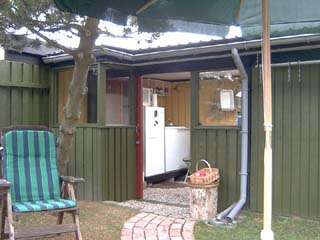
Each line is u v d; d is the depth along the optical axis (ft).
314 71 18.17
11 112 23.12
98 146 22.66
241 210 19.30
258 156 19.47
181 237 15.46
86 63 17.51
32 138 15.26
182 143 31.94
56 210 13.26
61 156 18.58
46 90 24.82
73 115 18.39
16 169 14.61
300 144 18.52
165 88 31.86
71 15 15.25
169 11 12.37
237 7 12.23
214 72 21.30
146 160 27.94
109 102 24.22
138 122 24.58
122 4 11.67
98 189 22.65
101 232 15.84
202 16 12.62
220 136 20.65
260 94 19.36
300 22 12.17
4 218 13.42
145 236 15.46
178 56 20.84
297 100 18.58
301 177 18.49
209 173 19.13
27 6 14.51
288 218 18.47
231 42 18.74
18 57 23.43
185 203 22.84
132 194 24.13
